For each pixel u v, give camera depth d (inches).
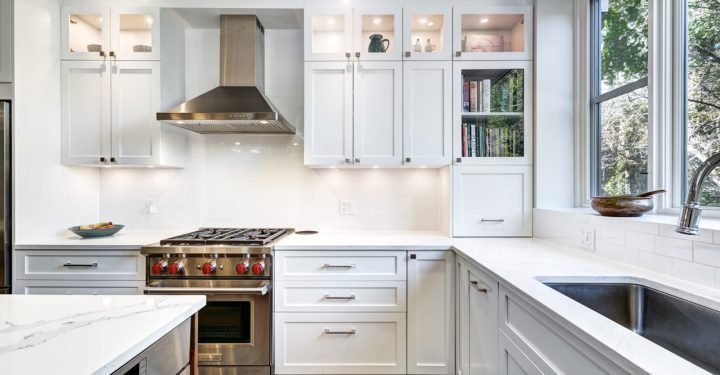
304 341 79.4
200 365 77.5
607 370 29.3
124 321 34.3
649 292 48.8
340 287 79.4
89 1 89.5
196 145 103.5
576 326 32.5
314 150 88.0
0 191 78.7
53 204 88.8
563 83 86.3
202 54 102.2
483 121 89.5
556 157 86.4
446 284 79.3
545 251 71.1
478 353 64.7
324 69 87.7
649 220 54.6
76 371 24.8
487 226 88.0
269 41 101.9
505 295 52.2
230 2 89.0
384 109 87.6
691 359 41.5
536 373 42.2
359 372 79.3
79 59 89.7
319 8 87.6
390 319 79.1
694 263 46.1
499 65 87.2
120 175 103.6
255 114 80.6
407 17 87.6
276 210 103.5
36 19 83.8
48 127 87.0
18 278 79.5
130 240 86.1
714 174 54.3
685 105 58.4
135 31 96.0
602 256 63.8
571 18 86.3
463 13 87.2
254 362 77.4
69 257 80.0
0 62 79.2
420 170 103.2
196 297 41.7
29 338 30.2
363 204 103.3
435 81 87.7
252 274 78.3
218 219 103.5
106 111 89.8
